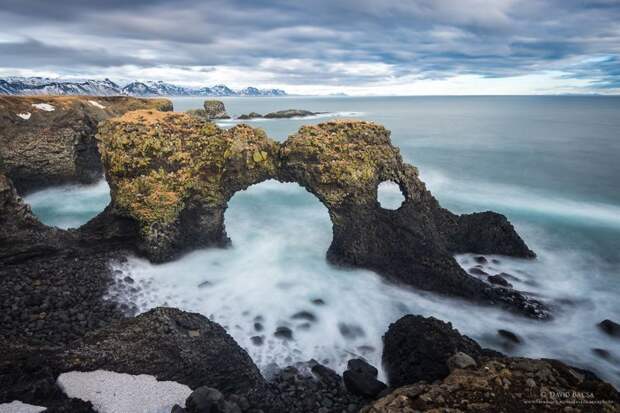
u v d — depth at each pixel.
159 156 28.36
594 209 45.59
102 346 17.48
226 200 31.59
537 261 32.53
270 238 35.56
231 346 19.06
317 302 25.80
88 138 52.78
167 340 18.14
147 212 27.67
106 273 25.58
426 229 30.33
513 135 101.75
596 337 23.38
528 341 22.86
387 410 13.55
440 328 19.52
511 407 13.43
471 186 54.59
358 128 31.59
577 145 85.88
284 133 105.56
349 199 30.00
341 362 20.69
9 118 50.56
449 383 14.74
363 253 29.55
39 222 27.45
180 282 26.92
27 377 15.30
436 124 132.50
